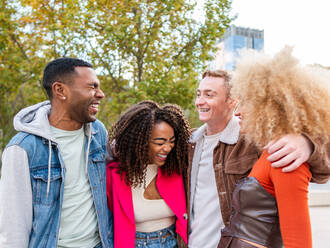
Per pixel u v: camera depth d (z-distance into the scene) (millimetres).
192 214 1931
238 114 1350
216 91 1855
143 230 1822
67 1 5781
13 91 8320
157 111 1818
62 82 1571
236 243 1228
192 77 6398
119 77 6789
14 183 1415
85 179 1683
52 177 1532
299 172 1072
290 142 1073
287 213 1070
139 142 1742
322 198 7031
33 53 7543
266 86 1110
